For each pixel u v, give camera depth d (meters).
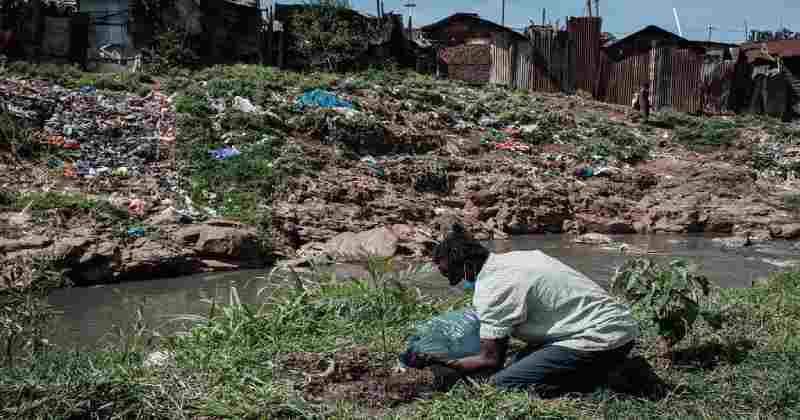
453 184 17.98
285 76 21.86
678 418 3.90
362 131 18.45
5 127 14.38
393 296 6.32
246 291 9.91
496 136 21.50
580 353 4.12
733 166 21.91
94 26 23.92
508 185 17.73
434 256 4.40
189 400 4.07
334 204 14.98
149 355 5.16
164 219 12.41
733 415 3.98
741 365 4.82
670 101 31.39
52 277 6.29
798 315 6.40
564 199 17.92
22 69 18.58
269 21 27.31
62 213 11.74
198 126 16.72
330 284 6.83
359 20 29.53
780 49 34.28
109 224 11.70
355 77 24.31
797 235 17.41
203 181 14.71
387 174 17.30
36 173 13.63
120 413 3.88
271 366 4.66
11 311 5.31
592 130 23.66
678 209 18.17
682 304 4.92
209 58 25.19
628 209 18.61
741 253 14.30
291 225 13.47
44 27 23.08
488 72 31.91
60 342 6.74
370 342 5.30
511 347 5.34
